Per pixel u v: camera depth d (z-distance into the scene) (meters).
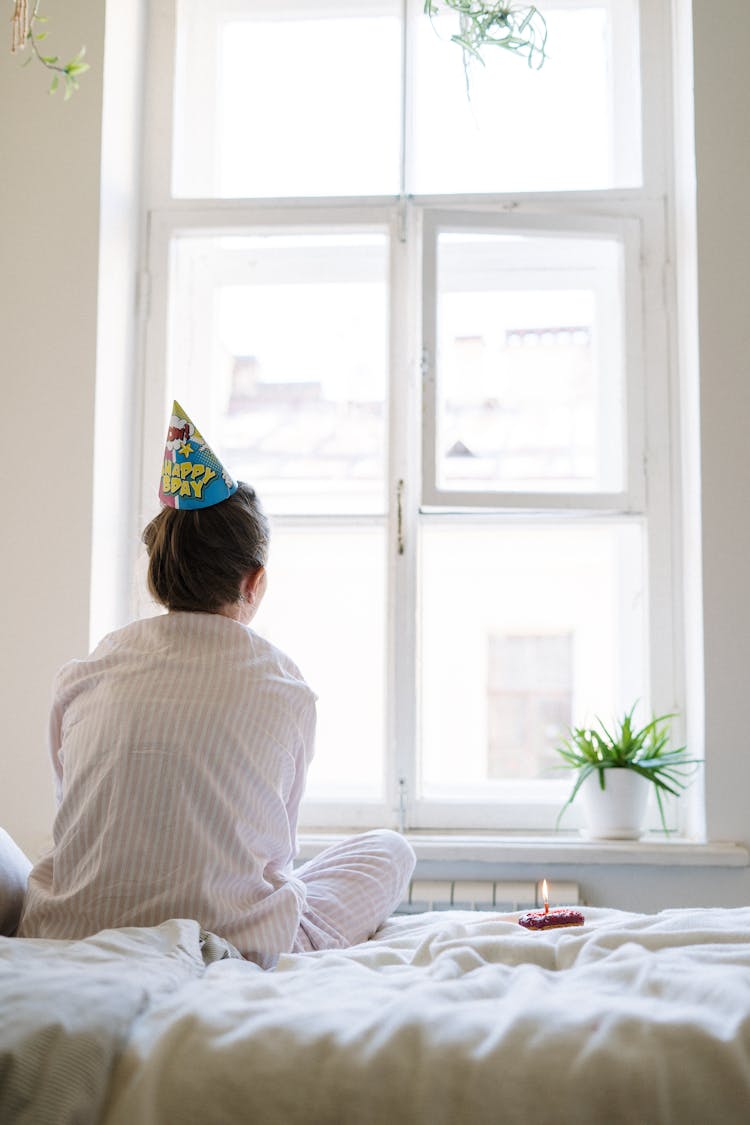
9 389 2.33
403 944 1.25
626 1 2.63
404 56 2.58
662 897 2.21
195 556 1.45
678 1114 0.79
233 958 1.22
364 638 4.96
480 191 2.53
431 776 5.49
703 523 2.26
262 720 1.38
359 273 2.70
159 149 2.59
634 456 2.43
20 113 2.38
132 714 1.35
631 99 2.61
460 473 2.71
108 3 2.39
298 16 2.71
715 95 2.34
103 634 2.34
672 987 0.92
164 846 1.30
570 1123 0.79
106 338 2.38
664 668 2.39
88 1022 0.85
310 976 1.02
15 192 2.37
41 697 2.27
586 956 1.06
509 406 2.72
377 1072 0.81
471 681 5.52
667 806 2.38
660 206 2.49
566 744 2.40
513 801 2.41
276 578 4.97
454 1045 0.83
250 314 2.87
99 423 2.34
